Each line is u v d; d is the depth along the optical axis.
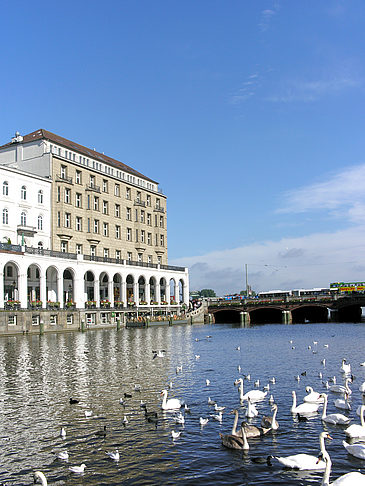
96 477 12.21
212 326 82.88
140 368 28.47
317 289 121.44
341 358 32.81
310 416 17.19
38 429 16.05
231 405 18.91
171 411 18.00
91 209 80.38
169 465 12.87
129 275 91.75
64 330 65.12
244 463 12.93
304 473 12.31
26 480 12.16
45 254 64.69
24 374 26.44
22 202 67.19
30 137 78.81
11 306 58.12
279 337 53.69
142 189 96.44
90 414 17.47
